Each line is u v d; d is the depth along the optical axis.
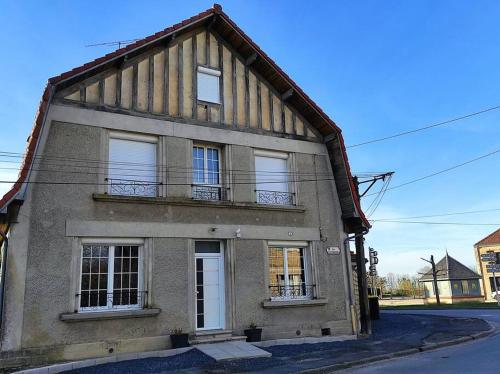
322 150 14.88
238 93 13.83
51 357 9.91
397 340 12.97
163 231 11.79
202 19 13.30
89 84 11.67
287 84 14.12
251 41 13.66
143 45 12.16
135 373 8.95
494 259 26.20
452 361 9.59
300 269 13.83
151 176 12.18
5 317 9.62
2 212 9.66
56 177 10.80
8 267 9.84
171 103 12.69
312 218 14.09
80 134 11.29
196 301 12.09
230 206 12.83
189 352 10.85
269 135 14.02
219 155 13.39
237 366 9.45
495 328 15.72
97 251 11.13
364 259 14.45
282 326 12.83
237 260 12.63
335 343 12.54
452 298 49.38
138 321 11.03
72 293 10.42
